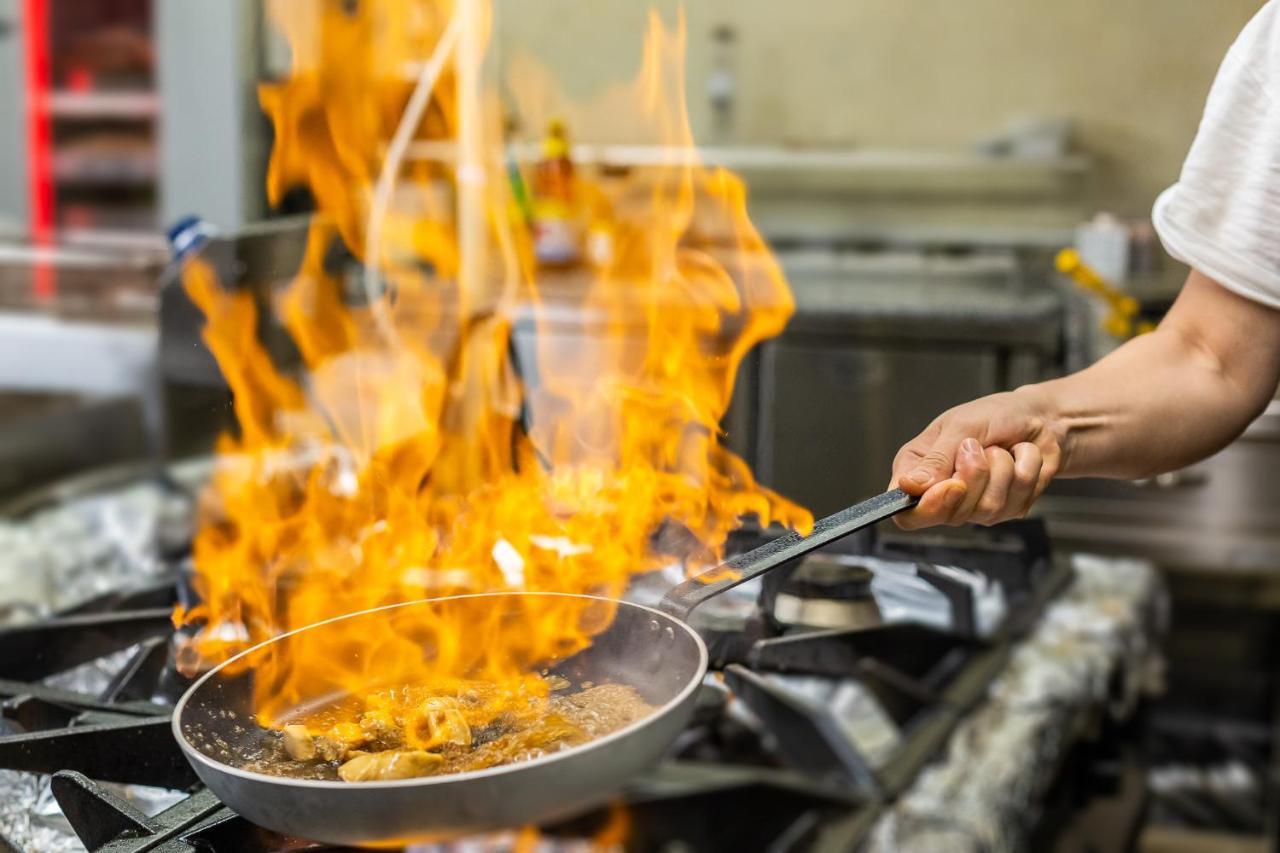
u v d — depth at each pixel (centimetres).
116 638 104
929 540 108
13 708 91
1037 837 123
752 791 120
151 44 428
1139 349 109
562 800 66
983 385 288
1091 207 417
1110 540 260
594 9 440
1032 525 106
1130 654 150
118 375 252
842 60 428
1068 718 131
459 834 65
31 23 429
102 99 434
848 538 109
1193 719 306
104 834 77
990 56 417
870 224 431
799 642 96
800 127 435
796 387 292
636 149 435
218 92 428
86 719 89
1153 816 283
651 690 78
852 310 290
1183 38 403
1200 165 107
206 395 171
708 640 93
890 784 118
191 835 75
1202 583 304
